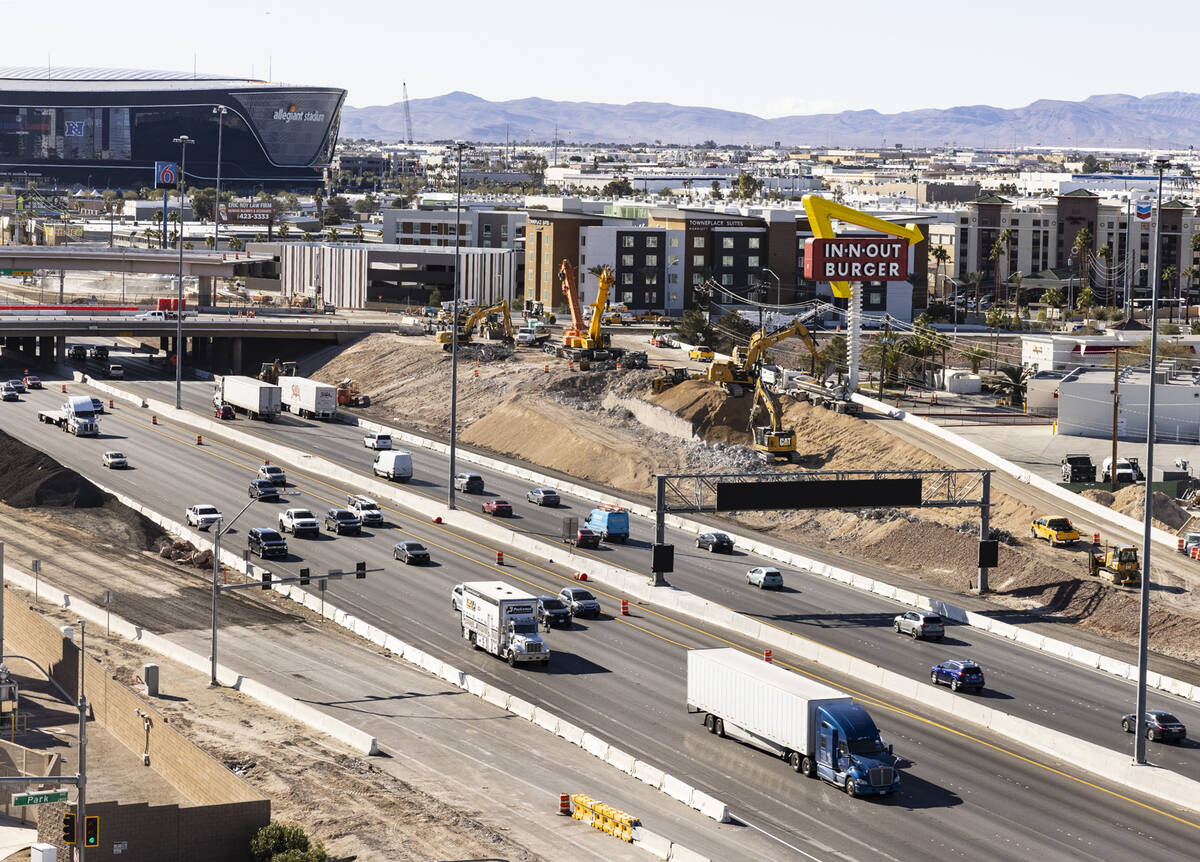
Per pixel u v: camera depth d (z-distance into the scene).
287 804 67.00
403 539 124.00
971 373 195.75
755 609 105.19
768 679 76.06
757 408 160.88
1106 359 198.38
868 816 67.81
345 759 73.94
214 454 157.38
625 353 197.62
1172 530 126.12
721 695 79.06
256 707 82.31
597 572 114.00
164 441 162.88
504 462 156.88
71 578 108.69
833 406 166.00
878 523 130.62
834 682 89.81
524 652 90.31
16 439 153.50
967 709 83.75
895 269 177.25
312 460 152.00
